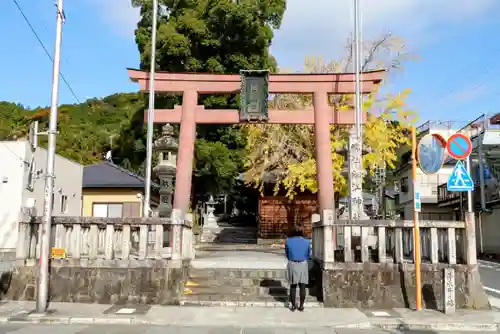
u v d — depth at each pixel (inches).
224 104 957.2
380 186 1362.0
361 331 335.3
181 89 660.7
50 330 324.8
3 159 742.5
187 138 648.4
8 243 724.0
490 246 1194.0
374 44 1015.0
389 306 417.1
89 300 423.8
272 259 607.2
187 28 940.6
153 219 433.4
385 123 987.9
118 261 427.8
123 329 331.3
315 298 435.5
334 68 1058.1
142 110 1056.2
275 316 376.2
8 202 732.0
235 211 2317.9
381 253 427.8
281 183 1141.7
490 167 1210.0
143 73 660.7
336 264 421.4
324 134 647.8
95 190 1088.2
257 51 1000.2
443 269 400.5
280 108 1011.3
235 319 365.1
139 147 1056.8
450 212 1502.2
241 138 1013.8
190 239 518.6
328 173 639.8
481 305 423.2
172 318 365.4
